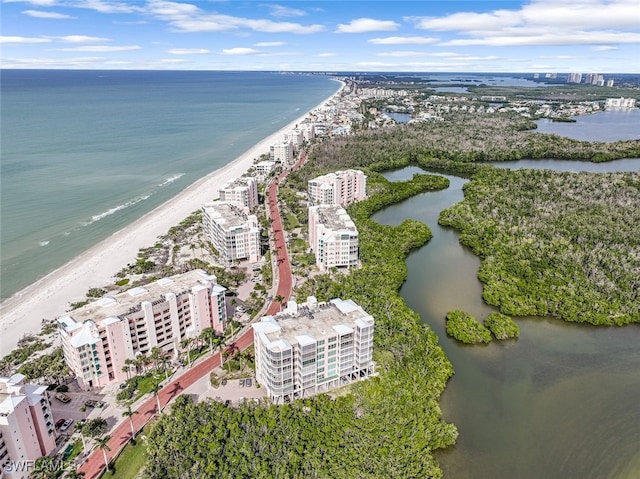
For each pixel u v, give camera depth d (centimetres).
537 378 17862
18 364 17700
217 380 16975
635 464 14125
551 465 14075
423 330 19888
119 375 17175
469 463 14125
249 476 12900
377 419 15012
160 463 13025
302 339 15438
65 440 14275
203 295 19250
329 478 12788
